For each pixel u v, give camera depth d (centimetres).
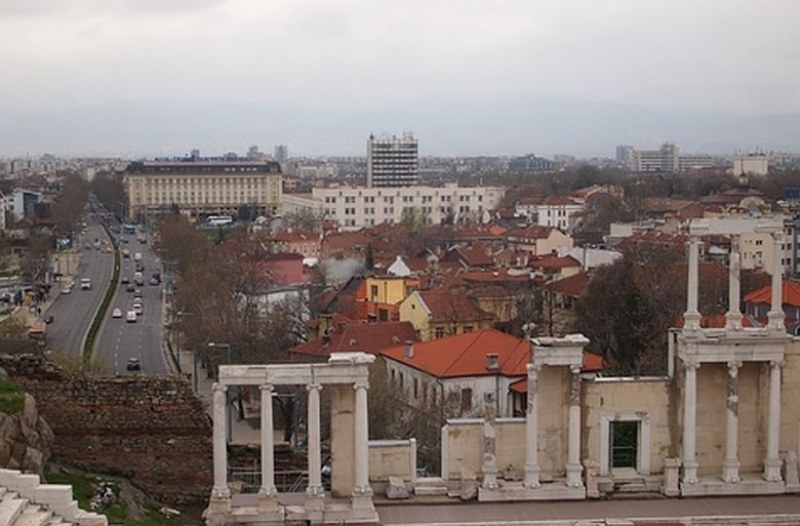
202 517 5303
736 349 5294
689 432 5309
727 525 4906
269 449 4950
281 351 11006
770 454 5356
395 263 16600
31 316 14612
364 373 5006
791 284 10631
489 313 12119
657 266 12144
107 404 5747
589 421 5394
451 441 5322
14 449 5116
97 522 4325
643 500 5256
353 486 5147
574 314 12244
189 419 5800
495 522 4878
